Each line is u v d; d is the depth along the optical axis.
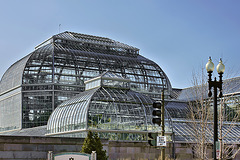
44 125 86.75
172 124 67.75
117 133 60.22
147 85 98.50
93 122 59.41
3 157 42.81
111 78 66.50
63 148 46.34
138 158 60.44
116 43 109.06
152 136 28.58
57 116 68.56
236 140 71.75
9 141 43.28
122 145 59.72
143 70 99.56
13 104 91.06
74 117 62.75
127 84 67.94
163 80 101.56
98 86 66.19
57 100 87.94
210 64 29.02
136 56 106.88
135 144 60.66
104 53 102.06
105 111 60.94
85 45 101.69
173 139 65.44
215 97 28.94
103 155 42.31
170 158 64.56
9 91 93.75
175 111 91.12
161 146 28.36
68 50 93.44
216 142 28.67
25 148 44.06
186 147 65.88
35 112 87.38
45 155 45.09
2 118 96.75
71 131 62.12
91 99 61.25
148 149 61.50
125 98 64.06
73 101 67.12
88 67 92.50
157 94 99.19
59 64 89.94
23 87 88.25
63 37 99.69
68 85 89.38
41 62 89.69
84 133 59.06
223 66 29.19
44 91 88.12
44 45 101.75
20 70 90.25
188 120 69.12
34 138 44.69
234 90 84.38
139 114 63.12
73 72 90.56
